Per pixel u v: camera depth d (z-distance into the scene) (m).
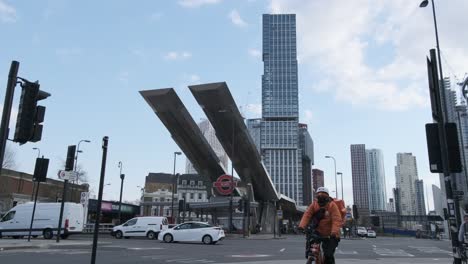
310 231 6.59
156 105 47.12
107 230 50.59
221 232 28.86
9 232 31.95
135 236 35.75
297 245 28.22
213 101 47.25
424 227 97.50
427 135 8.60
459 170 8.16
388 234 90.25
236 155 56.81
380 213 109.31
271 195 67.44
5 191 56.72
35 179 21.94
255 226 59.22
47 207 32.16
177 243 28.05
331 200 6.62
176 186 120.56
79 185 71.50
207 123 111.56
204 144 53.88
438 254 21.86
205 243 28.22
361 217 109.00
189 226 28.80
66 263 13.49
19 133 8.93
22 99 9.17
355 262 15.61
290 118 141.50
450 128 8.36
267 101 144.62
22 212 32.28
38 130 9.20
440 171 8.34
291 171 127.62
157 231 35.00
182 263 14.38
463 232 11.62
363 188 186.75
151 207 115.56
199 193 121.12
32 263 13.36
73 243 23.64
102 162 9.01
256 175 61.00
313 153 159.00
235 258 16.86
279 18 159.00
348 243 36.75
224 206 54.72
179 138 53.03
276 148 129.75
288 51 152.50
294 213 100.31
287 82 147.00
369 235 69.12
